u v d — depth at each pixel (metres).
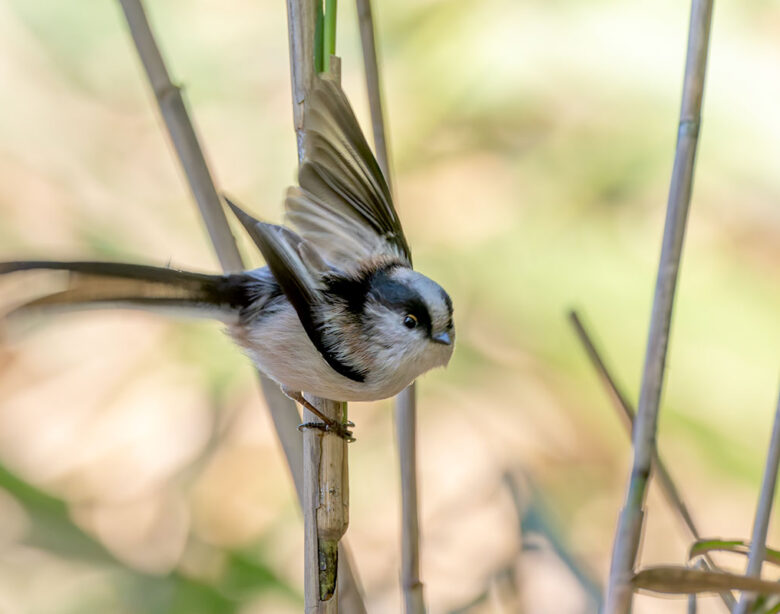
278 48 3.77
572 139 3.61
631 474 3.27
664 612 3.52
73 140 3.72
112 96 3.80
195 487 3.57
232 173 3.63
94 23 3.86
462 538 3.55
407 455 3.35
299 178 3.29
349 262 3.33
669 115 3.60
